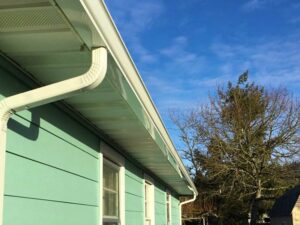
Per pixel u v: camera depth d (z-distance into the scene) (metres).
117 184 6.01
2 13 2.31
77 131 4.17
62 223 3.60
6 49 2.74
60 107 3.72
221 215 34.06
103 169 5.25
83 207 4.19
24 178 2.98
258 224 30.62
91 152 4.61
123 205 6.03
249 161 30.53
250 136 30.83
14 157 2.87
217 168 30.89
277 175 30.50
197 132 33.88
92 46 2.63
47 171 3.37
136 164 7.33
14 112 2.69
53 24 2.43
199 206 34.78
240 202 32.94
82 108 3.96
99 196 4.75
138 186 7.50
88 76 2.64
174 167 8.09
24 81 3.09
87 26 2.38
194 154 34.38
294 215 27.28
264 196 31.45
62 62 2.95
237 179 30.61
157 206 9.95
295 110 30.47
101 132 4.94
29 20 2.39
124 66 3.05
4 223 2.69
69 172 3.86
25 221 2.95
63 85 2.65
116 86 3.35
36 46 2.71
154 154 6.63
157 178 9.98
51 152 3.47
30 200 3.05
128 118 4.38
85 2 2.18
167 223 12.13
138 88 3.56
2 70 2.80
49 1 2.16
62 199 3.64
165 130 5.46
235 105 32.94
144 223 7.90
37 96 2.64
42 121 3.33
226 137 31.27
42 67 3.02
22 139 2.99
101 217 4.73
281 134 30.31
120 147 5.94
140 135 5.23
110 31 2.60
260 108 31.48
